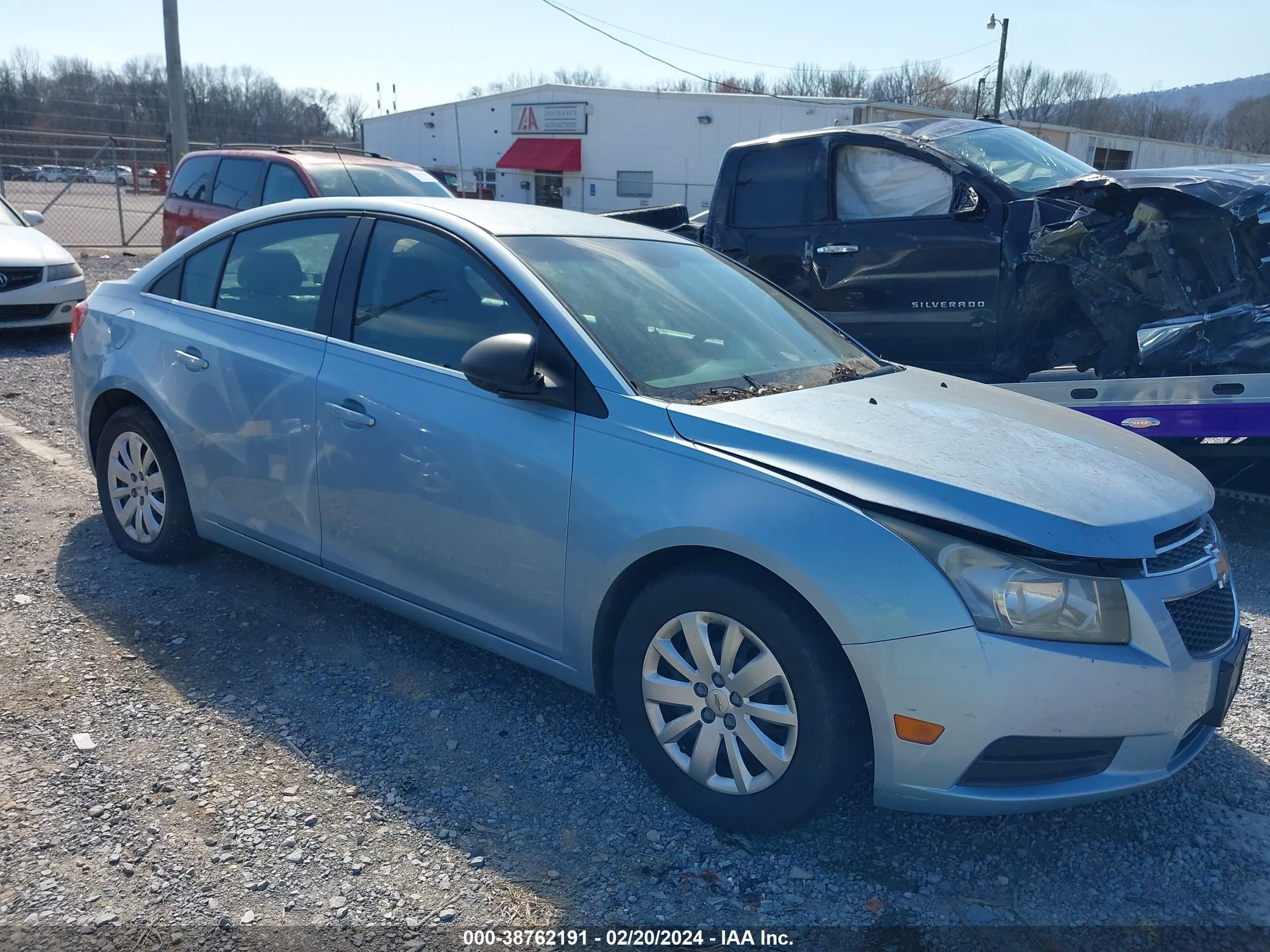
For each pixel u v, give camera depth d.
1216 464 5.56
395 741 3.14
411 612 3.43
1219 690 2.63
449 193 10.95
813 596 2.45
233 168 10.48
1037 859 2.72
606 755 3.12
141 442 4.27
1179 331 5.09
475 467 3.08
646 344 3.14
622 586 2.86
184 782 2.85
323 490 3.53
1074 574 2.40
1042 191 5.72
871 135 6.38
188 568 4.37
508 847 2.65
